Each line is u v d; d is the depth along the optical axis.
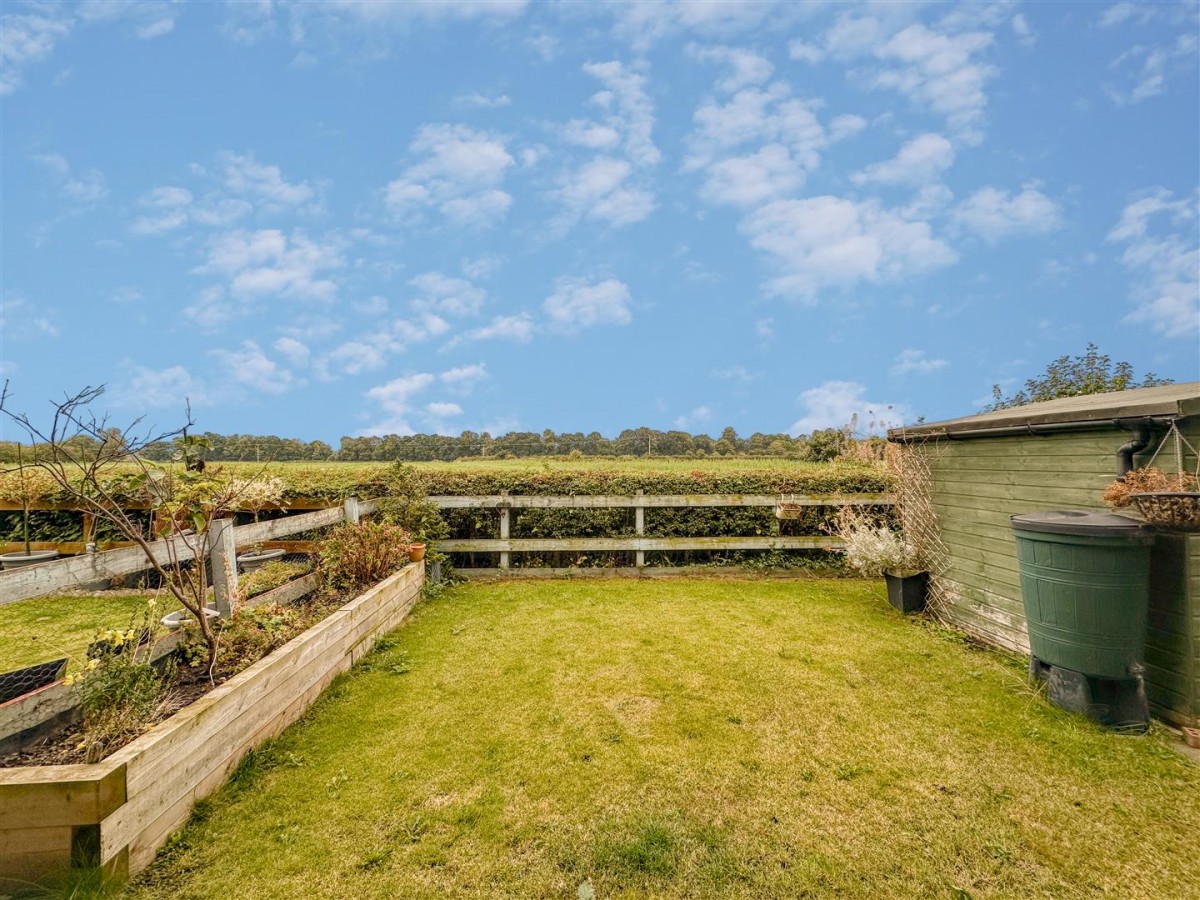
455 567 7.34
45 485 6.79
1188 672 3.04
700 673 3.95
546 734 3.10
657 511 7.46
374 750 2.92
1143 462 3.37
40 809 1.85
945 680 3.82
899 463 6.20
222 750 2.56
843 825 2.33
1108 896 1.96
